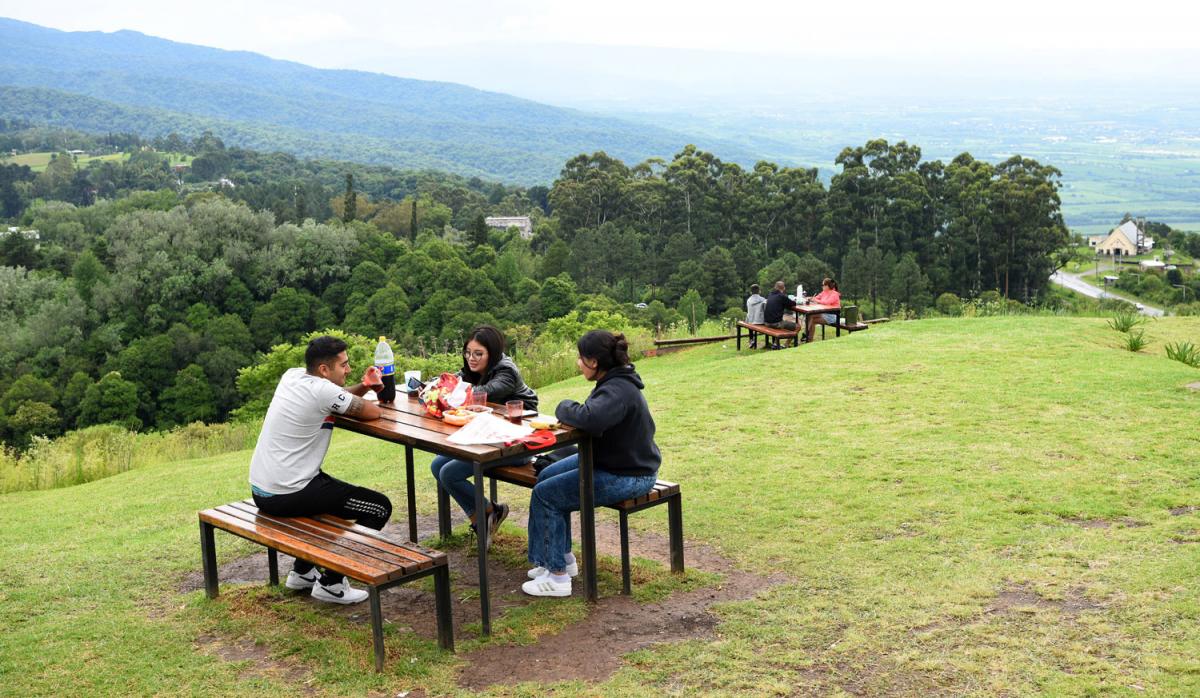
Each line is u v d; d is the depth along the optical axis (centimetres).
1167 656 406
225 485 929
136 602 541
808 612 479
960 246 10000
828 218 10656
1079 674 395
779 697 387
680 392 1143
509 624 475
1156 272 12488
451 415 513
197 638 475
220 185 19625
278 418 493
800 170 11369
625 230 11000
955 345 1391
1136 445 792
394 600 520
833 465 781
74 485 1170
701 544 606
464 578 553
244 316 8025
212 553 528
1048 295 10169
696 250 10588
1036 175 9931
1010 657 414
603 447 502
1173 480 691
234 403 6762
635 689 397
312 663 436
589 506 497
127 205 11650
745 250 10125
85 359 6944
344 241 8825
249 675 427
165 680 424
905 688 390
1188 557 528
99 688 417
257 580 571
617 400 485
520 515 683
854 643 436
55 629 497
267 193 16712
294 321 8031
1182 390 999
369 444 1056
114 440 1511
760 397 1085
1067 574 515
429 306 7975
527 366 1853
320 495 496
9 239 9175
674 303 9669
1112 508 631
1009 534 591
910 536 599
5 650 468
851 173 10544
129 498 906
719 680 404
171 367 6931
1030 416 916
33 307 7562
